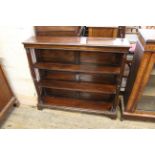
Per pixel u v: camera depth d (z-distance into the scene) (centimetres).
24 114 200
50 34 166
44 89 207
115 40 147
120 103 202
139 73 147
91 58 166
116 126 181
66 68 161
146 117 177
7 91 190
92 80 186
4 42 163
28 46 148
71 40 148
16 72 185
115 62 165
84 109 192
